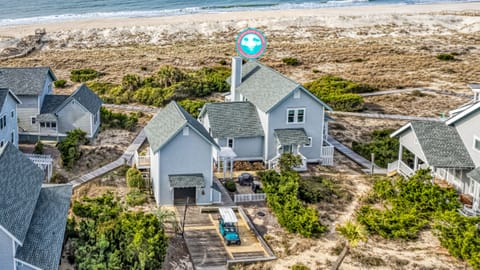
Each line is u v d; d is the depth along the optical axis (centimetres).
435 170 3428
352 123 5253
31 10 13962
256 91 4191
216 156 3841
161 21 11256
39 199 2575
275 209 3166
